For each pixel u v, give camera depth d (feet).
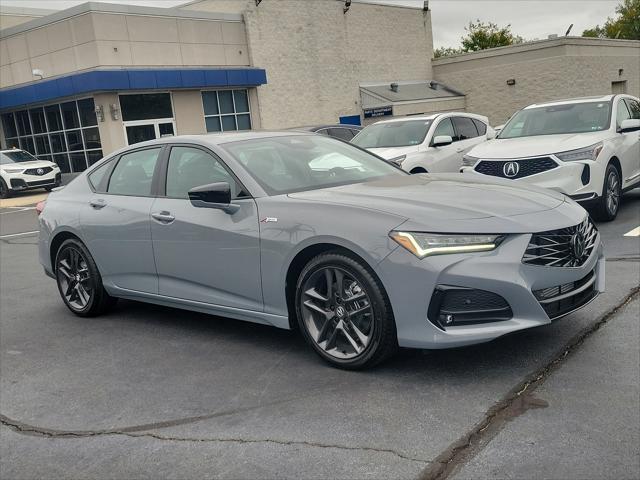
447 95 109.70
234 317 14.76
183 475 9.59
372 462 9.38
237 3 87.66
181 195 15.57
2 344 16.93
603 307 15.31
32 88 76.28
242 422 11.10
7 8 97.71
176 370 13.91
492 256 11.33
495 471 8.86
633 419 9.97
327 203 12.90
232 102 85.87
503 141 28.73
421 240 11.46
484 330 11.28
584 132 27.73
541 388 11.29
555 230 11.94
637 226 25.43
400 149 32.68
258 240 13.56
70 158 77.87
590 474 8.63
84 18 71.15
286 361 13.75
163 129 77.61
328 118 99.04
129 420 11.66
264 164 14.88
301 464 9.53
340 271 12.51
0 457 10.77
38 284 24.06
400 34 110.42
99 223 17.20
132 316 18.47
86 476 9.88
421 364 12.78
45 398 13.05
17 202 64.54
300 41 94.07
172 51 78.64
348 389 11.98
